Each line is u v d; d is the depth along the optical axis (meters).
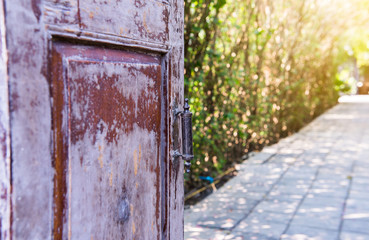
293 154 7.16
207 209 3.97
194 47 4.49
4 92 0.78
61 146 0.90
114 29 1.06
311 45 10.28
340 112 16.86
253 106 7.25
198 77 4.71
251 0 6.45
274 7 7.73
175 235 1.41
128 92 1.12
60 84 0.90
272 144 8.45
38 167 0.84
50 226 0.87
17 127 0.79
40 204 0.85
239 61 6.20
